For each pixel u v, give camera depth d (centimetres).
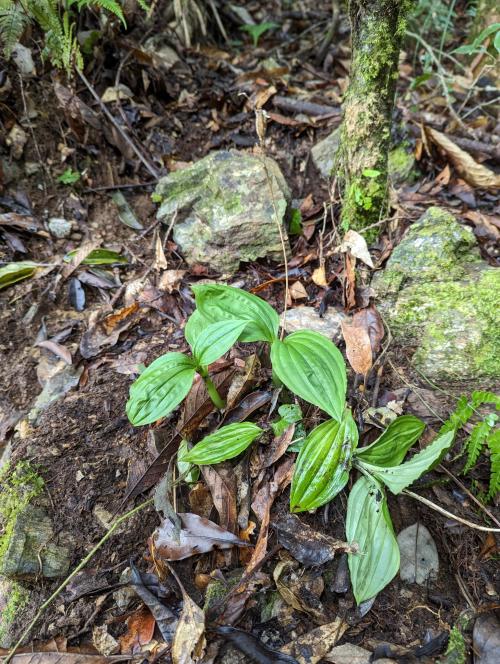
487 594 50
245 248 77
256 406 59
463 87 108
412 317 66
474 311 64
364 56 65
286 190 80
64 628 50
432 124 98
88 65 97
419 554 53
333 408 48
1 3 77
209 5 127
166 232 85
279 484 54
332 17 125
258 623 49
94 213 89
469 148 91
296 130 97
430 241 70
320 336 53
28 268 77
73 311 77
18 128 88
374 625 49
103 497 56
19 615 51
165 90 104
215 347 51
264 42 129
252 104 102
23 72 90
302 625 49
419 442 58
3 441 64
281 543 52
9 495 56
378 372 63
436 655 47
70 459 58
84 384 66
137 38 109
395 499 55
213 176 80
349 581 50
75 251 80
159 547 52
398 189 87
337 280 73
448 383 62
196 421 58
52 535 54
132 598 51
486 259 74
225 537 52
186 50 117
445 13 117
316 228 82
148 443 59
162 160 96
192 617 47
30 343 73
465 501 55
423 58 108
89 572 53
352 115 69
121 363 67
